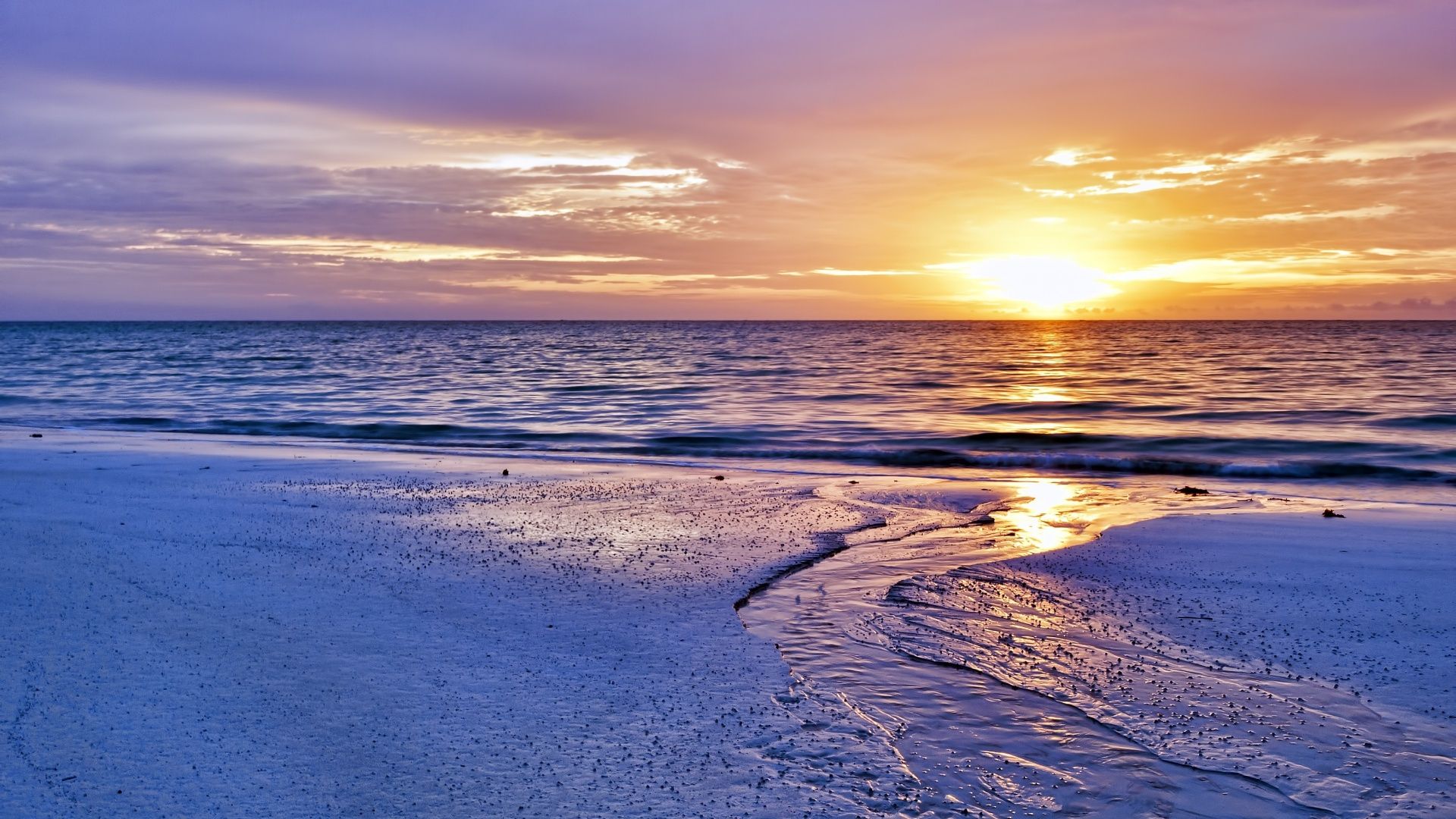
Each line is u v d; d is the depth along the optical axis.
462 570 11.13
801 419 31.39
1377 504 16.22
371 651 8.38
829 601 10.22
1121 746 6.77
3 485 16.47
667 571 11.24
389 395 41.12
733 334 169.50
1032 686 7.86
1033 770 6.40
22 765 6.20
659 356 80.88
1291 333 149.25
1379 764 6.47
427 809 5.74
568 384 47.56
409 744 6.61
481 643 8.64
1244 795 6.08
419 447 24.66
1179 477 20.20
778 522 14.23
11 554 11.52
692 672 8.02
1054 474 20.45
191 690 7.46
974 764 6.47
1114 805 5.95
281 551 11.96
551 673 7.94
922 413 33.19
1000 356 78.25
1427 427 28.11
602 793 5.96
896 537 13.45
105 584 10.31
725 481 18.42
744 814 5.74
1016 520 14.79
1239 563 11.86
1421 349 85.19
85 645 8.40
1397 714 7.26
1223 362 65.44
